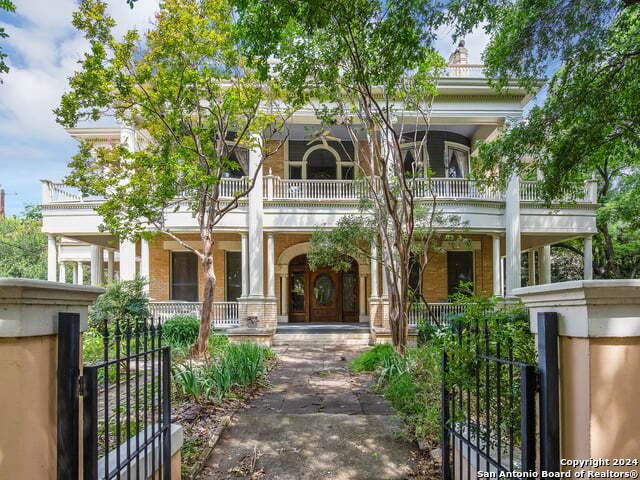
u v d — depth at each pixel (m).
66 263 29.97
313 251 12.73
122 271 15.30
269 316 15.21
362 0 5.75
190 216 14.98
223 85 12.54
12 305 1.94
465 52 16.47
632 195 16.53
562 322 2.15
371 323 15.38
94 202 15.39
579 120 8.52
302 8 5.67
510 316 3.40
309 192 15.93
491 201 15.30
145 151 10.68
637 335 1.97
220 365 7.64
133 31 8.80
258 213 15.09
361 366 10.03
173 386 6.85
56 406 2.16
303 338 15.30
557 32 7.72
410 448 5.10
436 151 17.27
